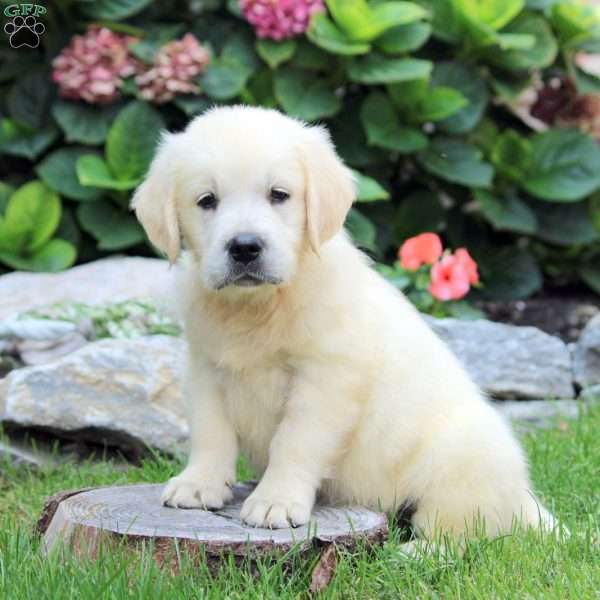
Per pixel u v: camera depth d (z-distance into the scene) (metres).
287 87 8.05
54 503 4.37
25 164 8.66
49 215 7.90
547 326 8.23
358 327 4.20
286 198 4.14
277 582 3.77
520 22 8.52
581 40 8.73
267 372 4.22
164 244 4.28
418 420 4.30
